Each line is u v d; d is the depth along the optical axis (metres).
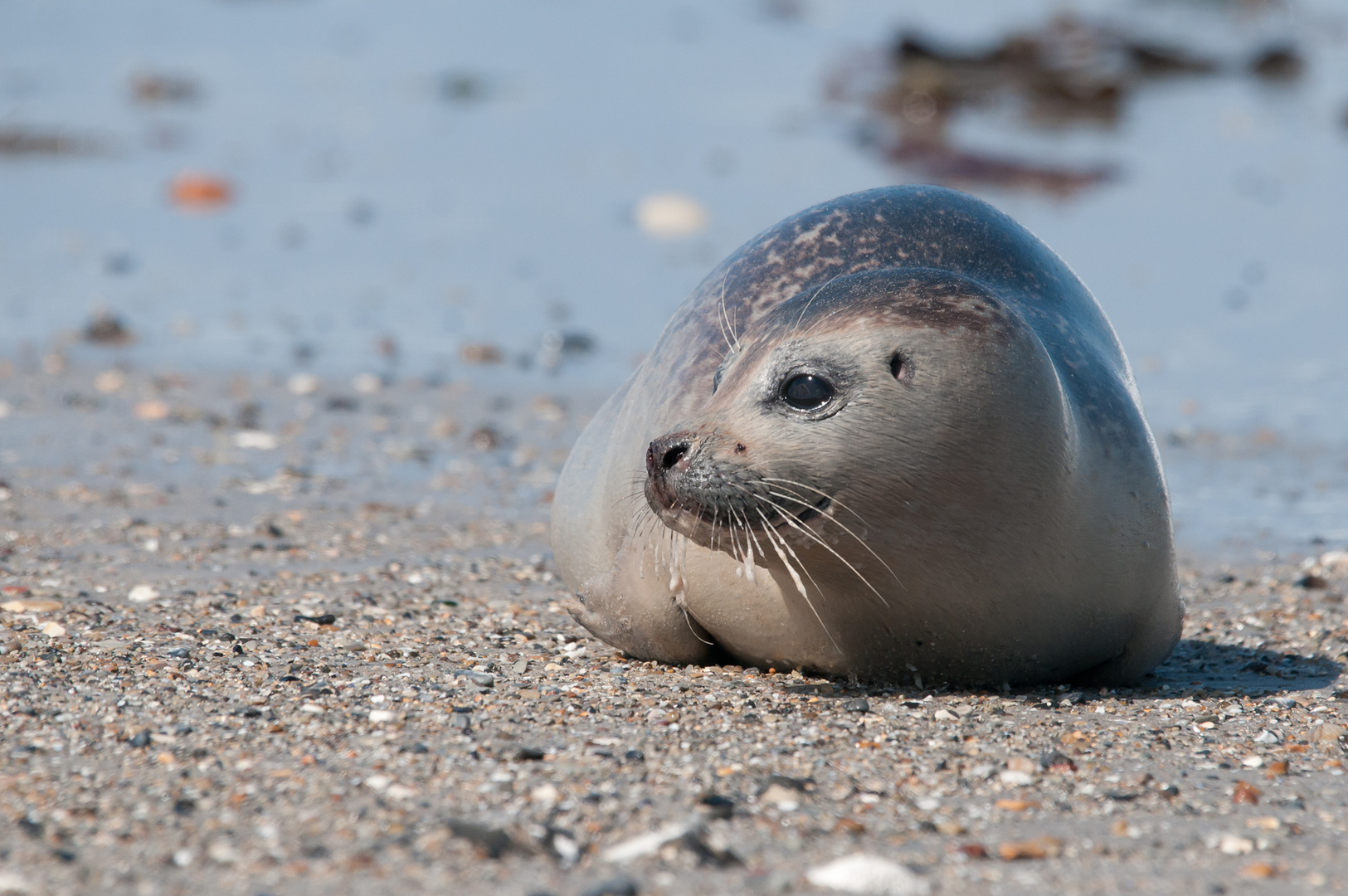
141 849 14.28
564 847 14.45
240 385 42.09
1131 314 50.69
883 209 22.11
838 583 18.95
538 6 147.25
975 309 18.11
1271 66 104.81
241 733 17.58
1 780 15.85
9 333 47.19
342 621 23.55
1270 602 26.67
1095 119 90.00
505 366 45.19
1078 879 14.20
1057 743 17.95
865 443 17.66
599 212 67.62
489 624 23.88
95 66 109.25
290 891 13.49
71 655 20.75
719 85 104.50
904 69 98.00
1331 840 15.27
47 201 69.19
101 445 35.91
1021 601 18.97
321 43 123.81
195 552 27.84
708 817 15.32
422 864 14.07
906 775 16.80
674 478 18.03
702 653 21.75
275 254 59.94
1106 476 19.41
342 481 33.88
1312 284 54.59
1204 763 17.50
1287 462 36.56
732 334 21.08
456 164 79.25
